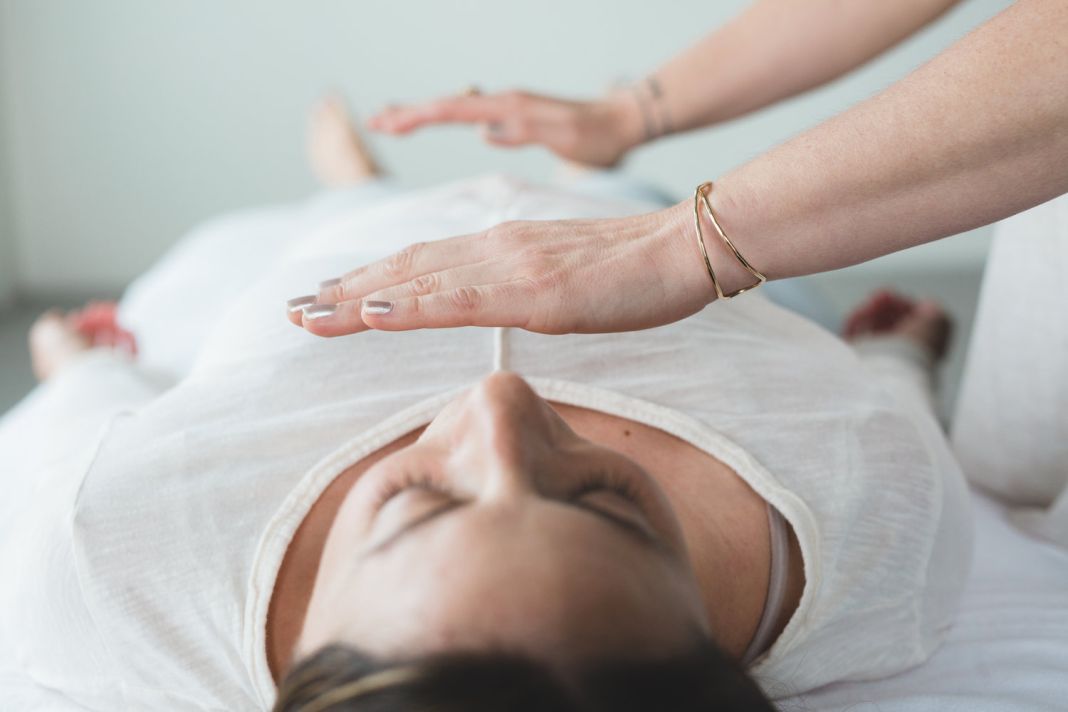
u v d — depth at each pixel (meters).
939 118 0.53
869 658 0.75
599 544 0.47
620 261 0.61
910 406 0.88
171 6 2.59
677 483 0.67
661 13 2.61
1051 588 0.89
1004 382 1.04
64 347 1.44
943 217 0.56
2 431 1.21
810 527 0.67
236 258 1.76
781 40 1.09
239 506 0.65
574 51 2.65
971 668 0.79
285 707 0.49
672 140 2.67
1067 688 0.73
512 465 0.49
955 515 0.80
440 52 2.66
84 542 0.64
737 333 0.78
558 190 1.01
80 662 0.67
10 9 2.55
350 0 2.62
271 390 0.71
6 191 2.67
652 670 0.44
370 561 0.49
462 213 0.95
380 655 0.45
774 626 0.69
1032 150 0.52
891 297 1.50
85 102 2.64
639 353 0.74
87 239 2.75
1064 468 1.01
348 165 2.06
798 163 0.57
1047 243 0.98
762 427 0.71
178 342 1.50
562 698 0.42
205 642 0.64
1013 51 0.51
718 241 0.60
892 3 1.04
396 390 0.71
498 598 0.44
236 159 2.72
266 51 2.64
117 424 0.72
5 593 0.70
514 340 0.73
